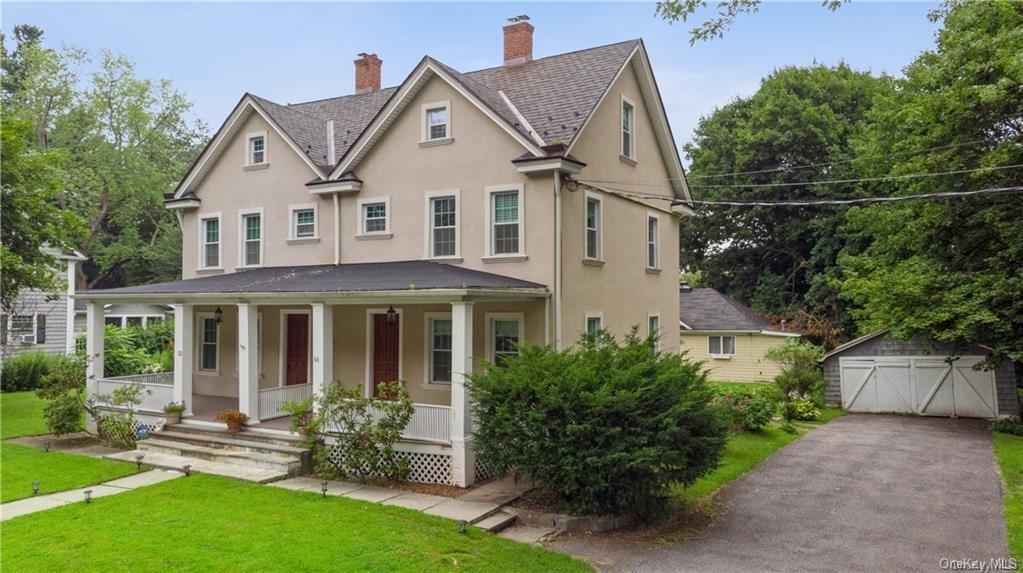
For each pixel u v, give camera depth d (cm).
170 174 4328
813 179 3425
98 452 1404
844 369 2308
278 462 1221
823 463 1458
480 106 1488
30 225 1995
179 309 1511
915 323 1825
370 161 1662
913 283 1906
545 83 1686
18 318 2580
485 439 1038
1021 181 1808
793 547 923
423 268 1455
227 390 1864
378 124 1617
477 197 1505
